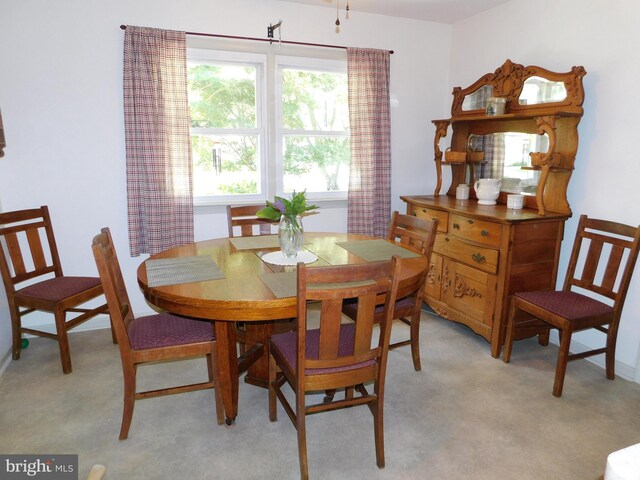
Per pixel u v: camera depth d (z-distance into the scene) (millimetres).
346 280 1442
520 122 2988
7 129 2721
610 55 2486
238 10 3090
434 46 3756
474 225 2783
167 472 1711
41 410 2104
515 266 2580
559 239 2689
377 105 3486
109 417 2059
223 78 3229
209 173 3320
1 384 2334
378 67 3434
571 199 2785
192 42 3012
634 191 2416
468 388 2336
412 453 1827
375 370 1681
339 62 3443
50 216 2902
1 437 1902
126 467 1732
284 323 2271
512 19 3148
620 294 2287
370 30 3502
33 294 2449
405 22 3607
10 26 2635
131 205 2941
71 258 2996
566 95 2668
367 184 3498
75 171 2910
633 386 2367
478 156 3393
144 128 2871
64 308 2420
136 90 2832
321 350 1549
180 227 3109
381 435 1719
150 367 2547
